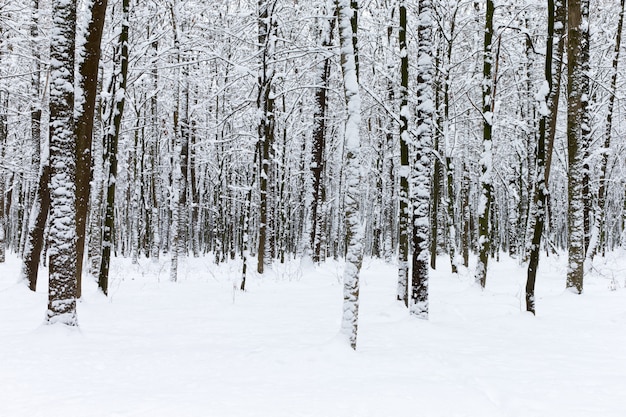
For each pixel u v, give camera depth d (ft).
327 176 106.63
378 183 90.74
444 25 58.13
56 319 23.62
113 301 36.22
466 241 67.46
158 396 14.44
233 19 69.41
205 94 81.51
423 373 17.89
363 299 38.83
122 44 37.55
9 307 32.45
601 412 13.88
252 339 23.45
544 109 32.68
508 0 55.72
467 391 15.55
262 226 57.67
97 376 16.87
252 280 54.34
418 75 29.89
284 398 14.44
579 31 39.73
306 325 27.81
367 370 18.22
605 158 63.52
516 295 40.19
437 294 41.83
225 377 16.89
